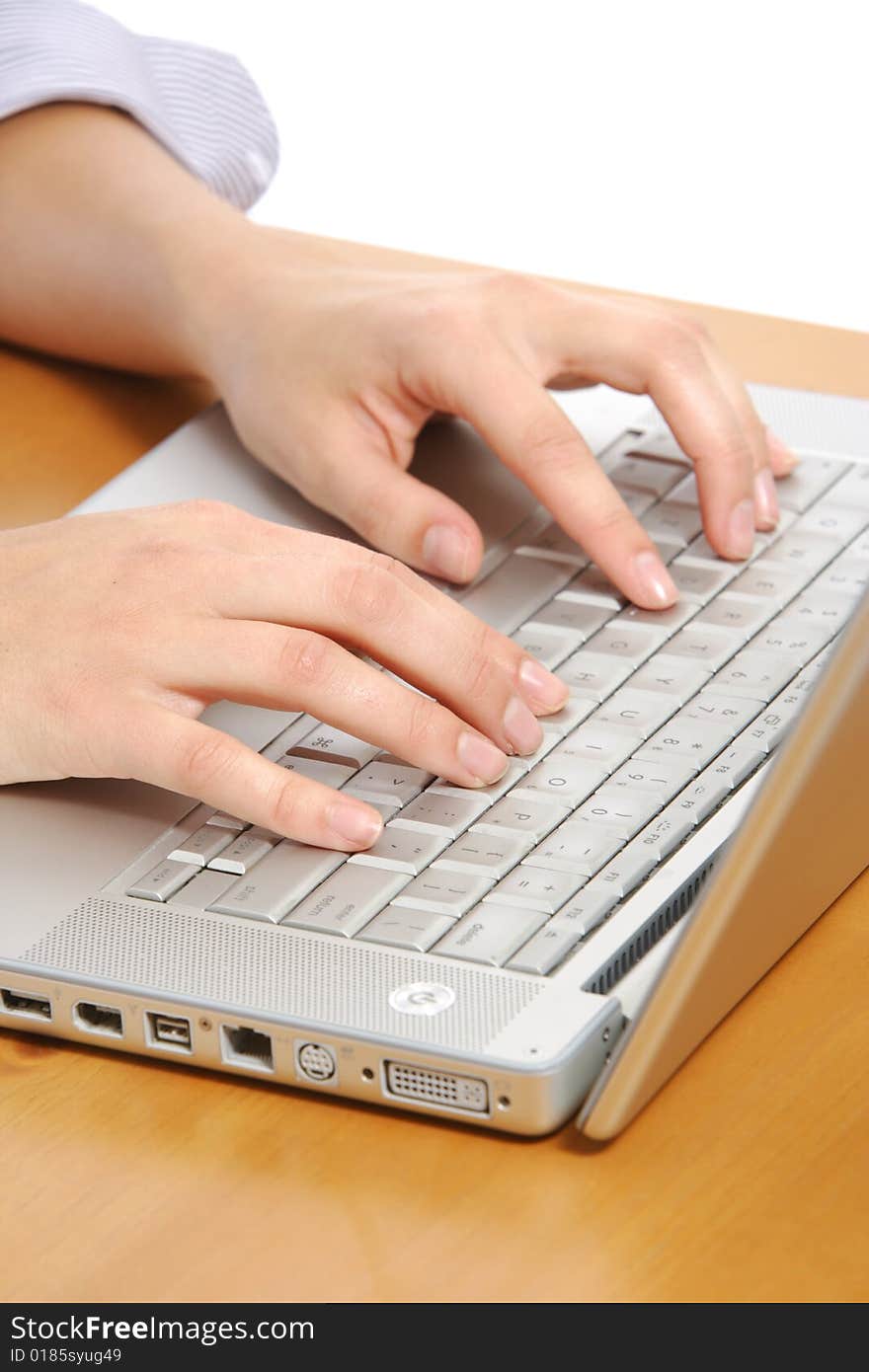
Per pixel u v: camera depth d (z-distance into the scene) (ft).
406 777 2.22
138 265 3.32
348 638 2.28
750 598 2.58
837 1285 1.62
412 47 9.22
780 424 3.03
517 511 2.83
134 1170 1.79
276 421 2.92
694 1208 1.71
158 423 3.26
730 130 8.87
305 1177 1.77
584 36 9.12
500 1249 1.68
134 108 3.59
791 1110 1.82
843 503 2.80
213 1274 1.67
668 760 2.23
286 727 2.35
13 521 2.93
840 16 8.80
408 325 2.86
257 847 2.11
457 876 2.04
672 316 2.94
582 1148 1.78
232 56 3.87
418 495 2.72
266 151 3.92
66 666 2.25
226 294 3.18
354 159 8.89
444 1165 1.77
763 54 8.89
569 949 1.93
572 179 8.79
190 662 2.22
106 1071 1.93
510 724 2.24
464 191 8.75
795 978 2.00
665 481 2.87
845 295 8.21
